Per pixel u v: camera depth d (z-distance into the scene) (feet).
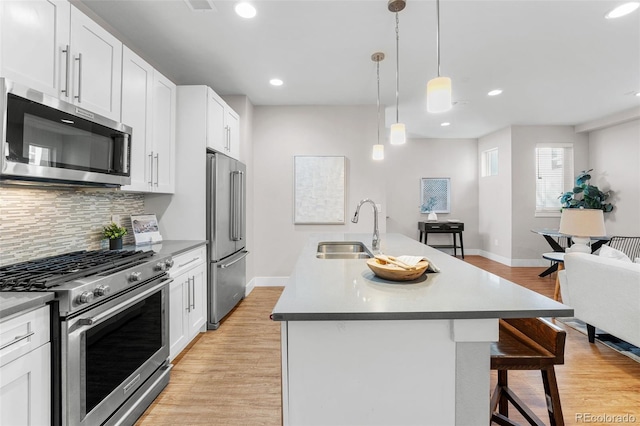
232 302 11.16
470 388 3.58
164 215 9.69
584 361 7.81
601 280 8.00
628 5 7.31
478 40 8.90
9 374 3.54
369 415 3.59
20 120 4.32
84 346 4.39
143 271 5.80
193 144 9.62
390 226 22.89
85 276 4.77
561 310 3.37
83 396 4.38
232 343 8.86
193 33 8.53
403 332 3.57
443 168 22.76
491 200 20.97
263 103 14.25
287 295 3.91
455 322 3.50
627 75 11.33
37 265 5.24
